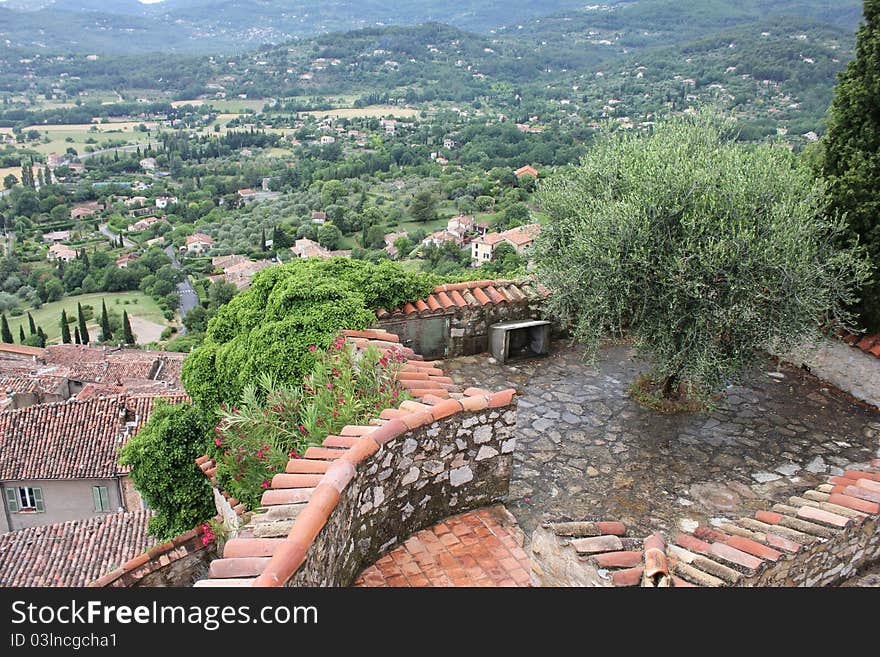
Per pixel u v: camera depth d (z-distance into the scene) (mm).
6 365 34656
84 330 69500
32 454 19984
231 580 3217
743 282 6773
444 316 9141
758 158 7977
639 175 8078
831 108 8820
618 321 7594
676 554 4102
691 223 6902
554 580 4254
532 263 9609
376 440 4512
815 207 7926
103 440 20422
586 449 7227
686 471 6863
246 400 6266
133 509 20453
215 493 8375
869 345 8227
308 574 3490
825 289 7262
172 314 84438
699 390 7516
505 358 9211
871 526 4715
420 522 5133
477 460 5367
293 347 7434
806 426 7816
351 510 4285
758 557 4047
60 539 14680
